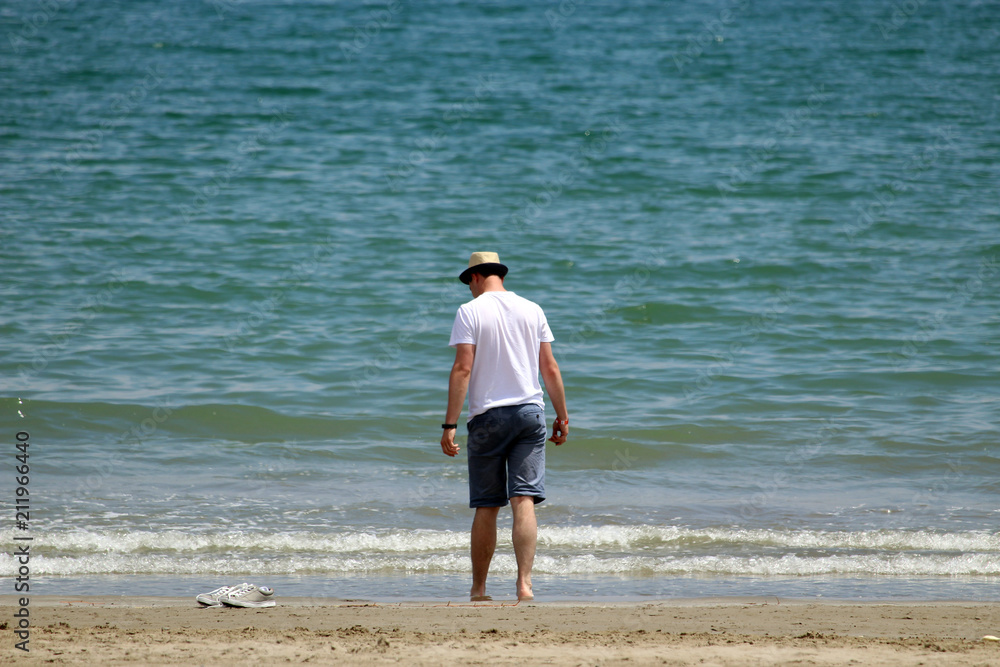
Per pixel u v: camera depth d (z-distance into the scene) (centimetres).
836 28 15325
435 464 3039
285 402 3666
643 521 2533
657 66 12606
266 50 13225
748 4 17700
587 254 6200
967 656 1214
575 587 1948
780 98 11069
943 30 15138
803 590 1920
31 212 6781
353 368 4153
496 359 1692
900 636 1385
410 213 7144
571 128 9800
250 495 2698
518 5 17138
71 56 12631
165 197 7331
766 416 3544
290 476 2894
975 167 8394
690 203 7525
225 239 6372
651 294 5409
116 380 3881
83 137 9081
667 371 4141
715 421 3472
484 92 11169
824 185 7944
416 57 12888
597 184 8000
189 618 1477
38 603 1659
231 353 4319
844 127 9900
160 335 4550
